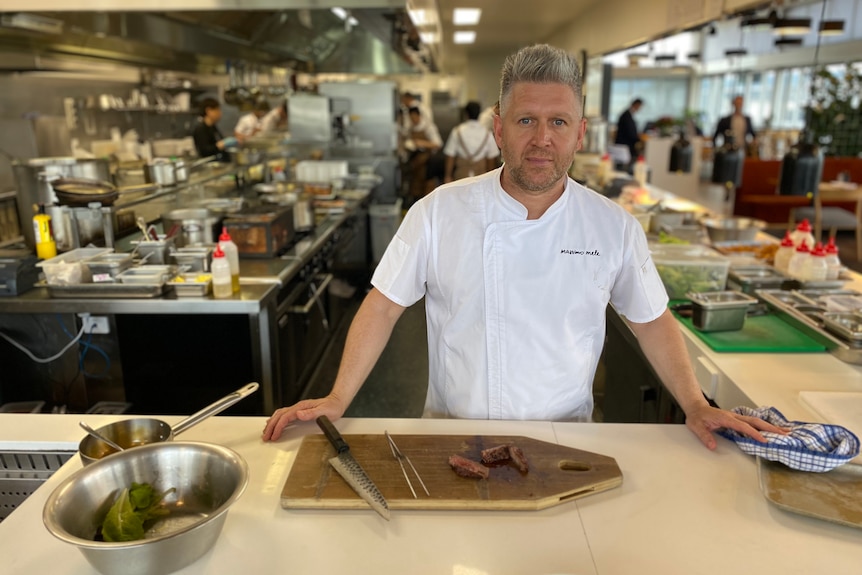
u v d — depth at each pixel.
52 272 2.56
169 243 2.88
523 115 1.33
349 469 1.23
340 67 8.97
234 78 6.52
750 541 1.08
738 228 3.44
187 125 7.80
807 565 1.03
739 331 2.22
